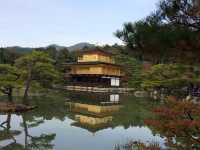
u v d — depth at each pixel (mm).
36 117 27078
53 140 18125
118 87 73375
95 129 22219
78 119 27125
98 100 46844
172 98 9422
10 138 18281
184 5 7699
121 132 21250
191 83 36500
